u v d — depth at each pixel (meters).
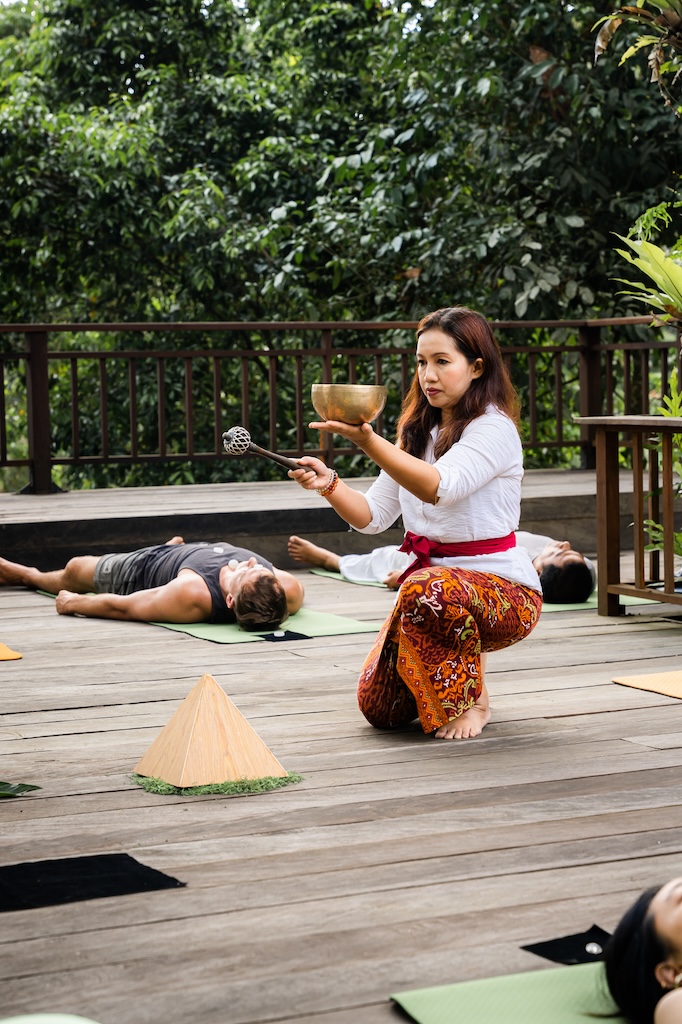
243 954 1.62
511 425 2.71
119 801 2.27
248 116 10.62
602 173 8.20
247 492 6.55
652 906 1.40
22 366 11.15
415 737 2.72
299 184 9.98
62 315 11.38
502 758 2.55
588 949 1.62
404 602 2.65
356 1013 1.47
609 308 8.46
